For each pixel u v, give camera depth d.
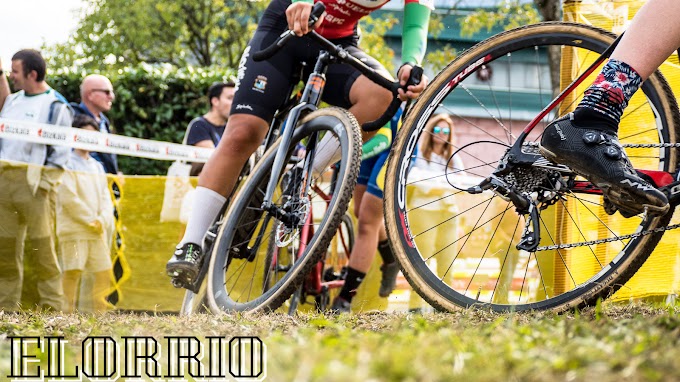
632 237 2.46
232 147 3.20
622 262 2.48
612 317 2.42
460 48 11.54
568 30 2.59
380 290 4.84
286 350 1.50
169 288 5.06
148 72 8.30
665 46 2.27
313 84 3.12
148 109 8.35
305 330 2.02
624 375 1.27
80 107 5.57
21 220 4.62
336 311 3.08
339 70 3.21
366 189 4.43
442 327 2.08
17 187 4.62
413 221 4.75
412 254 2.74
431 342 1.59
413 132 2.77
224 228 3.18
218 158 3.23
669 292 3.64
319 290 4.30
